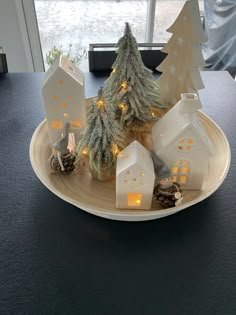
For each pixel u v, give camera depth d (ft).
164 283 1.06
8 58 3.76
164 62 1.64
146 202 1.27
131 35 1.41
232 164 1.53
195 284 1.05
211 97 2.03
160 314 0.97
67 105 1.43
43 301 1.00
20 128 1.76
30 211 1.30
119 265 1.11
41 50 3.77
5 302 1.00
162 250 1.17
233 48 3.36
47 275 1.07
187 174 1.35
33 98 2.02
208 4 3.24
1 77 2.23
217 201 1.35
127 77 1.46
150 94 1.55
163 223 1.26
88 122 1.30
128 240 1.20
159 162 1.25
